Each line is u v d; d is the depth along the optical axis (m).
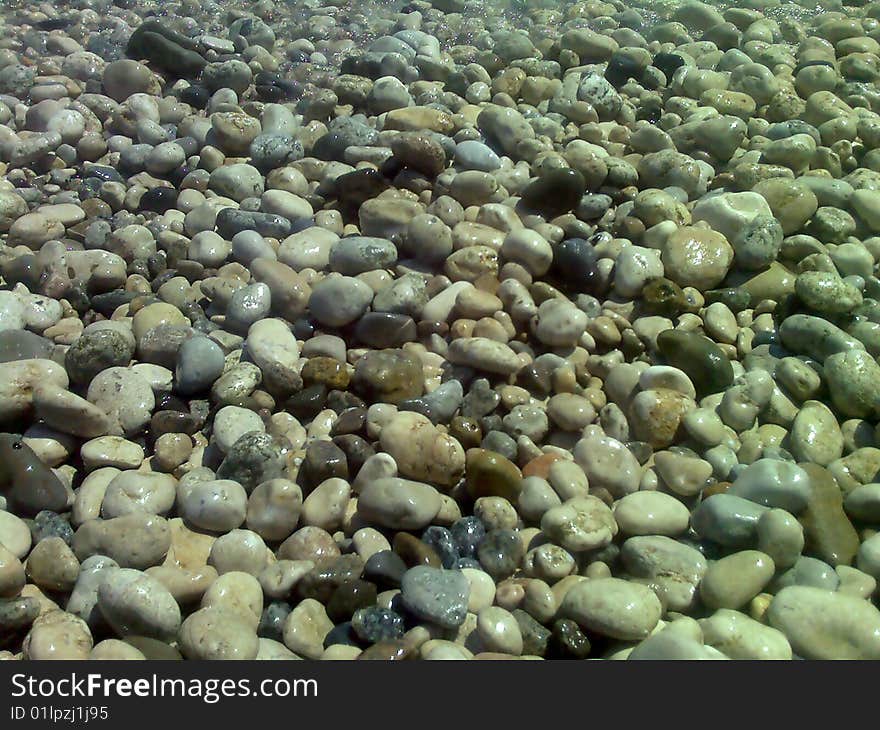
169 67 0.90
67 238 0.71
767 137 0.82
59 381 0.56
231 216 0.70
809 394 0.58
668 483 0.53
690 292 0.65
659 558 0.48
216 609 0.44
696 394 0.59
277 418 0.56
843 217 0.71
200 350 0.57
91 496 0.51
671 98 0.87
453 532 0.50
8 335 0.59
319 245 0.67
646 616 0.44
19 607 0.44
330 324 0.62
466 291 0.62
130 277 0.66
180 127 0.83
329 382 0.57
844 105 0.85
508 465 0.51
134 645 0.43
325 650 0.44
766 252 0.66
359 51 0.98
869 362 0.57
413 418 0.53
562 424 0.56
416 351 0.61
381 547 0.49
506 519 0.50
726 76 0.91
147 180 0.77
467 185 0.72
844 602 0.45
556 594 0.47
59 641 0.43
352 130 0.79
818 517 0.50
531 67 0.91
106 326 0.59
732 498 0.50
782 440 0.56
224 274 0.66
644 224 0.70
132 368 0.58
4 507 0.51
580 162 0.73
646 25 1.04
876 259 0.69
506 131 0.79
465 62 0.95
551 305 0.61
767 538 0.48
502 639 0.44
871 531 0.51
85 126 0.83
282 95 0.88
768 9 1.08
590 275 0.65
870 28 1.03
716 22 1.02
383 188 0.73
